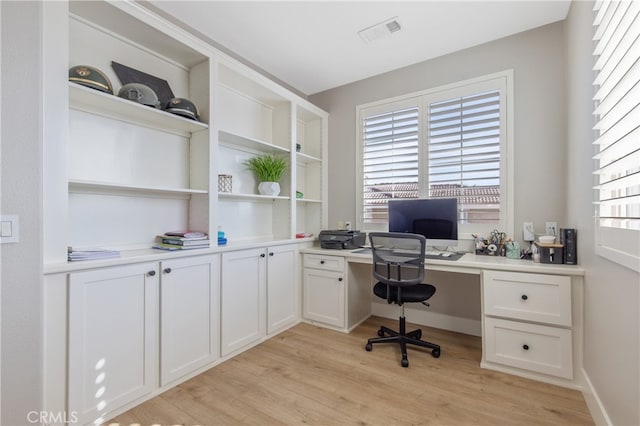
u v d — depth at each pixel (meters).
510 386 1.82
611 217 1.25
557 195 2.26
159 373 1.75
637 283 1.06
